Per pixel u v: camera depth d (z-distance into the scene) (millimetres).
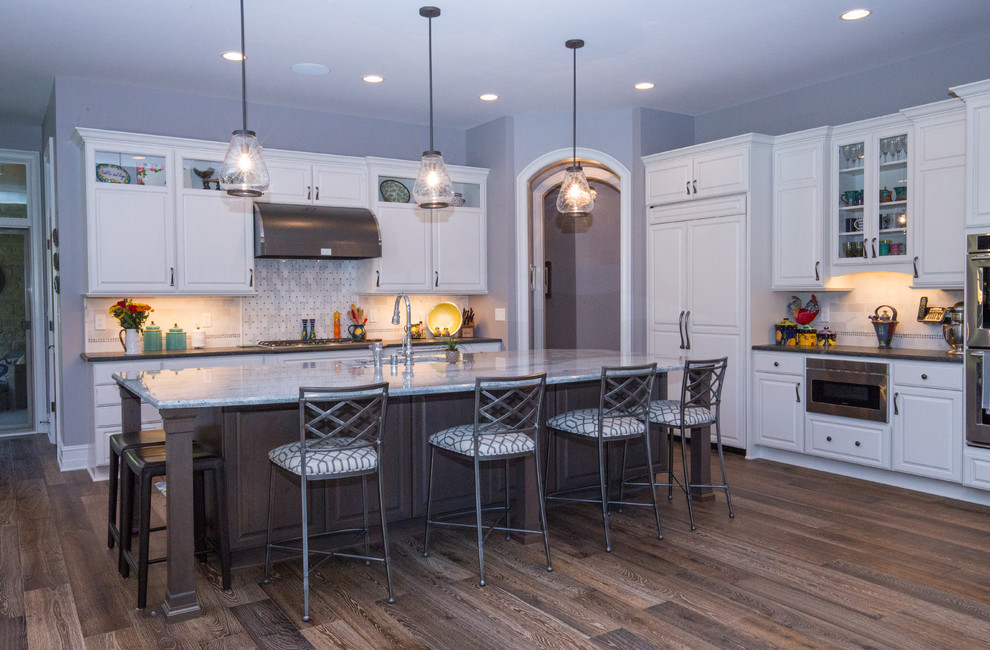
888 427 4656
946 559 3395
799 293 5738
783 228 5453
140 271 5207
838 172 5176
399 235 6277
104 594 3074
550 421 3889
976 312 4168
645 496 4484
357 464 2941
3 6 3904
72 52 4660
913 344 5070
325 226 5738
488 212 6723
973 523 3926
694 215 5770
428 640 2635
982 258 4129
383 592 3055
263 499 3305
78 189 5281
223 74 5164
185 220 5371
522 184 6453
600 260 8234
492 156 6625
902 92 5051
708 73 5270
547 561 3322
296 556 3402
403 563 3377
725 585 3102
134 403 3637
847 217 5199
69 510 4285
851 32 4484
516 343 6539
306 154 5836
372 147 6508
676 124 6418
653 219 6102
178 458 2822
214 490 3295
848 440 4875
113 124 5383
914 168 4656
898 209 4891
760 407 5430
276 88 5523
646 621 2768
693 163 5734
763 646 2570
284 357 5523
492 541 3674
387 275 6219
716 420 4117
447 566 3340
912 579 3158
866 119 5047
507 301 6520
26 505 4391
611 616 2814
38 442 6258
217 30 4293
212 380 3389
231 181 3311
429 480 3488
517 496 3668
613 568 3303
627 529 3855
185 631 2723
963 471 4258
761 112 5965
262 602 2969
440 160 3900
